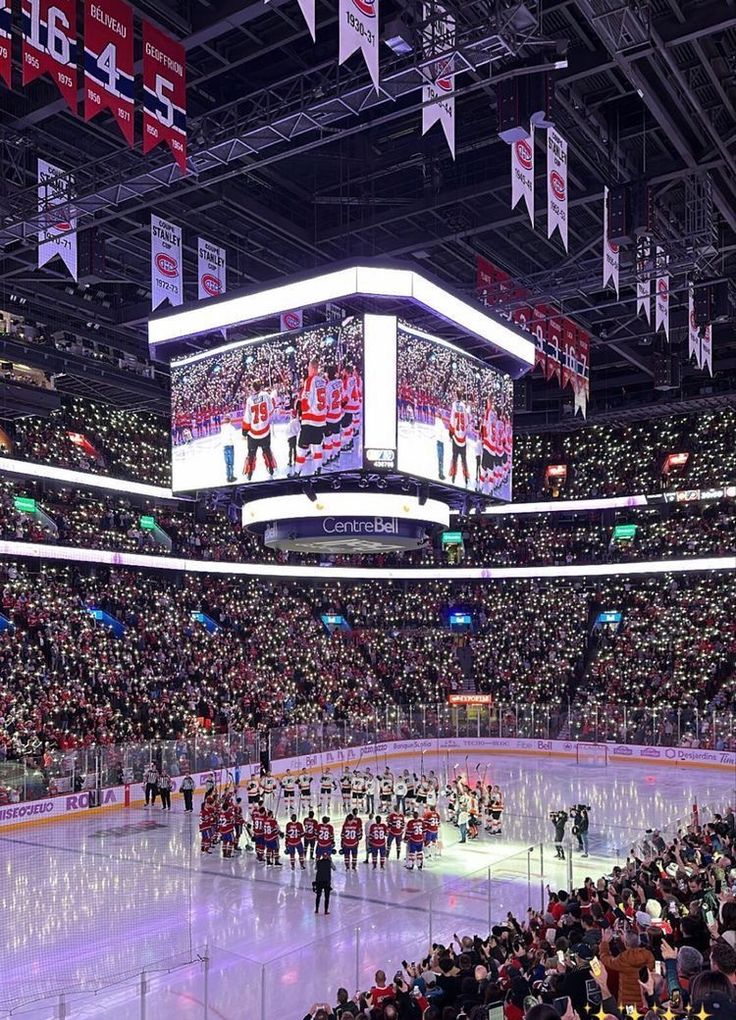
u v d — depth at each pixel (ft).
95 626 140.56
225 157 71.97
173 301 87.86
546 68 59.31
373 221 100.99
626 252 96.63
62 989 54.44
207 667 149.69
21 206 81.05
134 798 115.75
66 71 49.24
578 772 140.87
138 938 64.64
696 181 92.12
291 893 77.15
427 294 83.92
